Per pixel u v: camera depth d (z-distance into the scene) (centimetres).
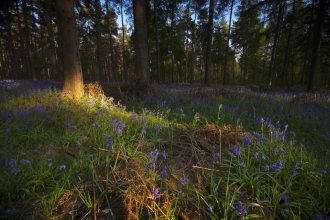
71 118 442
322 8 1212
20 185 217
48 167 254
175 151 320
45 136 354
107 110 535
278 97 922
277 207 197
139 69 968
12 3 2048
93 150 322
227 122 486
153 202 183
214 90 1024
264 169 238
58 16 621
